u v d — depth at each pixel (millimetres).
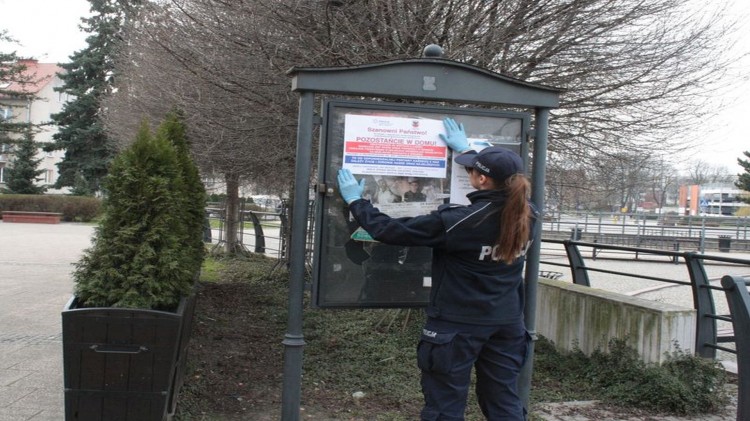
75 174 36000
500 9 6113
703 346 5562
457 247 3100
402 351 6203
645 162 7547
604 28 6375
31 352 5750
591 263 20938
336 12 6051
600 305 5688
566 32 6340
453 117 3955
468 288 3129
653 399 4754
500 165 3139
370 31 6270
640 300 5465
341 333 6992
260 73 6457
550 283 6508
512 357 3260
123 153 3758
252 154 7984
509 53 6441
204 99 7082
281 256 12664
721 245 26609
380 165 3822
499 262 3160
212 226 19531
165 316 3285
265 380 5137
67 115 36219
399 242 3197
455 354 3107
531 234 3398
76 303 3582
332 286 3842
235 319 7656
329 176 3783
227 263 14109
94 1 35094
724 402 4895
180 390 4414
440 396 3133
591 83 6598
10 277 10656
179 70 7410
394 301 3939
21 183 36312
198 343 6172
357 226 3832
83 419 3293
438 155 3902
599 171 7609
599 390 5180
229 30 6289
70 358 3252
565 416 4578
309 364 5703
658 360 5047
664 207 64938
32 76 36375
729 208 59406
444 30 6203
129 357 3279
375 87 3781
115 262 3588
